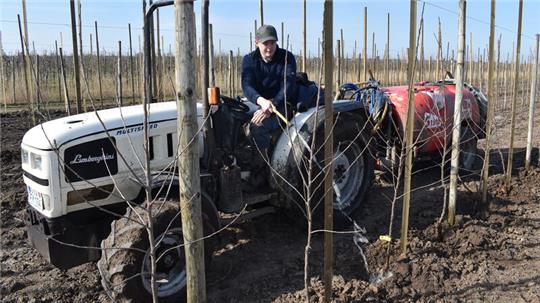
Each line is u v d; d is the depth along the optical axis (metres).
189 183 2.51
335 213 4.86
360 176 5.25
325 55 2.93
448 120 6.40
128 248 3.16
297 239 4.81
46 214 3.55
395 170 6.14
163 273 3.54
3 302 3.70
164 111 3.98
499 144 9.20
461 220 4.88
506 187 5.99
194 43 2.39
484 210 5.34
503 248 4.50
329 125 3.03
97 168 3.63
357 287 3.72
